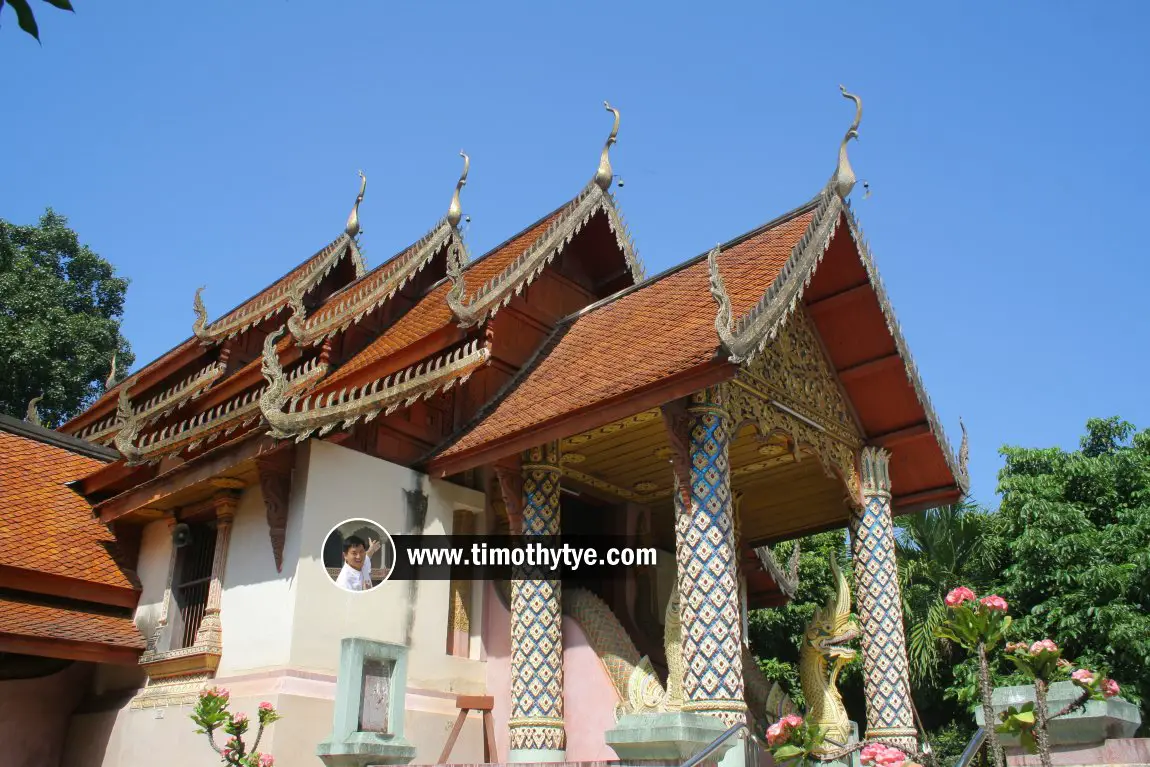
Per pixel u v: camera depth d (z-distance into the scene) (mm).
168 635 11883
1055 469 20219
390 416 12234
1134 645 16203
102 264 31578
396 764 7961
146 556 13031
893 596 12398
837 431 12750
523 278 13562
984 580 19734
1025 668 5562
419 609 11570
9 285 28125
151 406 15398
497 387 13203
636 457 13188
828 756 6398
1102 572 17125
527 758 10898
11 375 27031
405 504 11828
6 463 14094
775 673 22500
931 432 12930
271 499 10750
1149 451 20547
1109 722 6320
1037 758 6520
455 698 11516
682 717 7219
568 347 13344
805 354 12508
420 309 15719
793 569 17891
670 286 13180
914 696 19875
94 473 13805
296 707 9945
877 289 12273
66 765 12164
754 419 10969
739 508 15039
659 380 9938
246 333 15883
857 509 12875
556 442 12266
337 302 16469
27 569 11758
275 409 10438
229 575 11383
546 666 11266
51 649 11375
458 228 17094
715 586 9586
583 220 14703
